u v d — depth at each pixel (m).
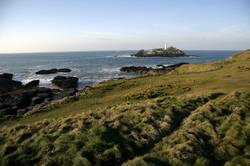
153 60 174.25
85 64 143.50
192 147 12.04
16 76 95.88
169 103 19.75
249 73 40.16
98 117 17.05
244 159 11.16
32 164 11.73
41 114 26.64
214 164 11.45
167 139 13.41
